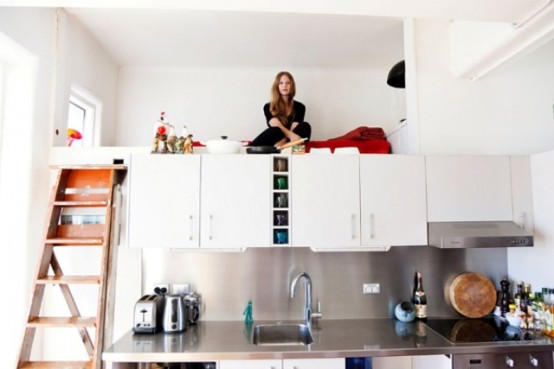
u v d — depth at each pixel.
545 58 2.38
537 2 1.57
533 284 2.22
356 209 2.16
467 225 2.17
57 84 2.35
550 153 2.11
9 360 1.97
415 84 2.46
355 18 2.58
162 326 2.16
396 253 2.46
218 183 2.12
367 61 3.30
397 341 1.94
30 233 2.08
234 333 2.11
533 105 2.48
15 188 2.05
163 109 3.37
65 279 1.95
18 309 2.00
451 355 1.85
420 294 2.39
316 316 2.38
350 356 1.81
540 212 2.18
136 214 2.09
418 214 2.18
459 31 2.38
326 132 3.43
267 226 2.12
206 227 2.10
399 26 2.69
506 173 2.25
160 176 2.11
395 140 2.80
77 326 1.87
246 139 3.39
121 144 3.32
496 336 2.00
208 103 3.40
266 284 2.40
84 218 2.18
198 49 3.05
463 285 2.38
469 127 2.45
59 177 2.12
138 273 2.35
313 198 2.15
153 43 2.95
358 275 2.44
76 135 2.54
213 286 2.39
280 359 1.84
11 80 2.11
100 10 2.45
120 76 3.38
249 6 1.56
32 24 2.12
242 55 3.17
